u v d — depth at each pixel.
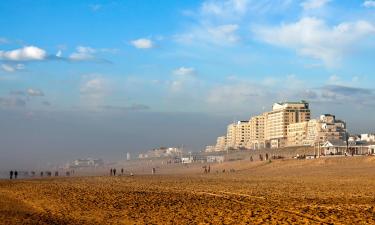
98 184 58.31
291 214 23.16
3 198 34.34
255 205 28.64
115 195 37.47
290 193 39.84
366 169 88.19
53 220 22.23
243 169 130.88
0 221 21.25
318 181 61.72
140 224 21.00
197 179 78.94
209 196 36.94
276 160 131.12
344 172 84.81
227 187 50.50
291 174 90.00
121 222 21.75
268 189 46.06
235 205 28.89
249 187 50.12
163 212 25.39
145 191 43.53
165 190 45.47
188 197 35.91
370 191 41.44
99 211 25.98
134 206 28.66
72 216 23.84
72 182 64.94
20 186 50.22
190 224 20.61
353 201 31.48
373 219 21.09
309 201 31.62
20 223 20.78
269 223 20.16
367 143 167.50
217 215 23.50
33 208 27.80
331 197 35.09
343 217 21.80
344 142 163.50
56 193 39.19
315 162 110.81
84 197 35.16
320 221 20.59
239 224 20.17
